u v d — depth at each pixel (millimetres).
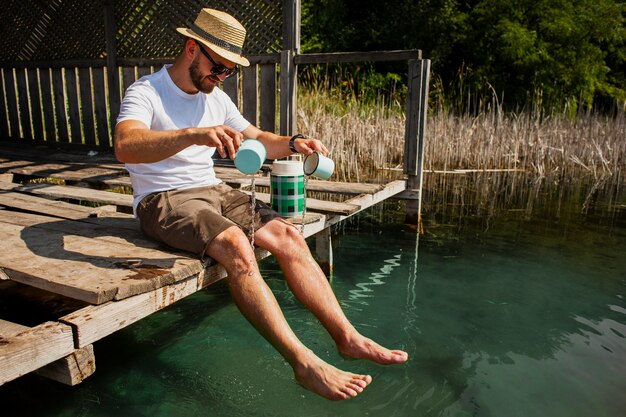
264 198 4125
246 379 2457
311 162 2873
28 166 5195
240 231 2301
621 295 3566
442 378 2492
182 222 2369
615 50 18281
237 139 2225
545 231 5141
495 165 9047
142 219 2578
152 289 2125
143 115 2406
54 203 3564
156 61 5926
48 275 2139
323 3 16344
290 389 2377
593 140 9383
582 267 4113
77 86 6480
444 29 15727
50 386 2396
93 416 2174
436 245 4680
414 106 5051
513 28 15297
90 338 1887
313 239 4895
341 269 4051
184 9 5719
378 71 15961
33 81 6785
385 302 3404
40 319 2709
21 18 6688
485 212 5945
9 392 2344
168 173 2543
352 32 16016
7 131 7230
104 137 6371
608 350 2799
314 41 15906
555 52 16172
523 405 2281
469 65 15953
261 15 5391
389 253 4453
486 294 3562
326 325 2365
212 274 2463
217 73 2506
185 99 2588
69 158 5805
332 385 2020
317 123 8109
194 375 2490
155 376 2482
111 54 6102
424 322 3111
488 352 2762
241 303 2158
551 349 2807
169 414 2188
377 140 8359
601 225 5402
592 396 2361
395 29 15883
